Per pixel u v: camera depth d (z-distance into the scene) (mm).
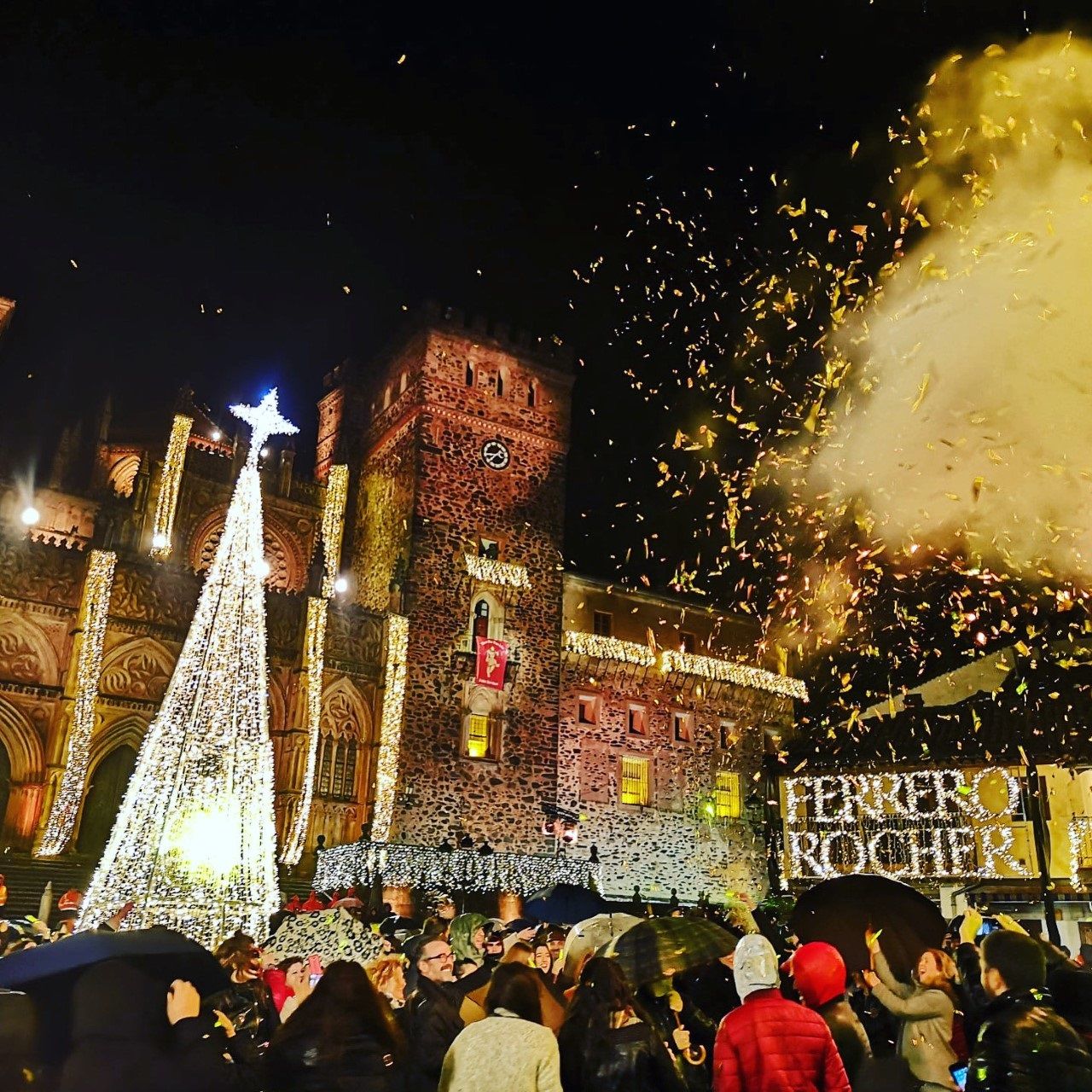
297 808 40344
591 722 48781
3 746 38312
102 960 6410
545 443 51250
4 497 48844
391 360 52375
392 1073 6359
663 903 44125
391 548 48281
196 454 49750
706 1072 8461
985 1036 5648
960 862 40875
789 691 53781
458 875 40719
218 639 39875
